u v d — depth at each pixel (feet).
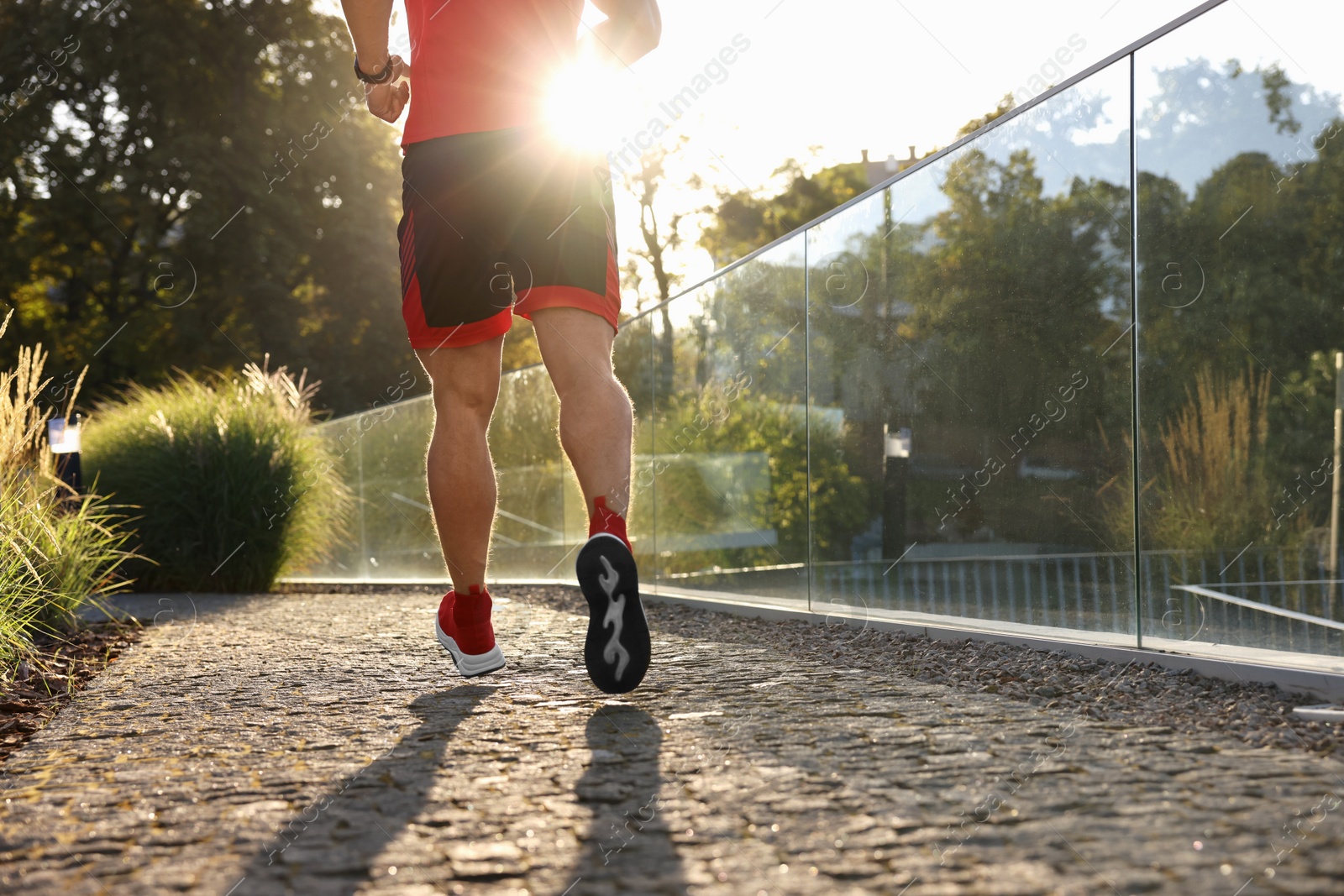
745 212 62.59
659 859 4.24
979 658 9.91
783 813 4.78
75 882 4.18
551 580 23.68
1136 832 4.35
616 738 6.40
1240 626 8.60
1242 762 5.49
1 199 65.41
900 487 12.85
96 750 6.71
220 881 4.14
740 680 8.61
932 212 12.19
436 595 22.00
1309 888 3.71
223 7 65.00
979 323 11.52
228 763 6.16
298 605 18.94
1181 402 9.08
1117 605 9.84
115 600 20.52
